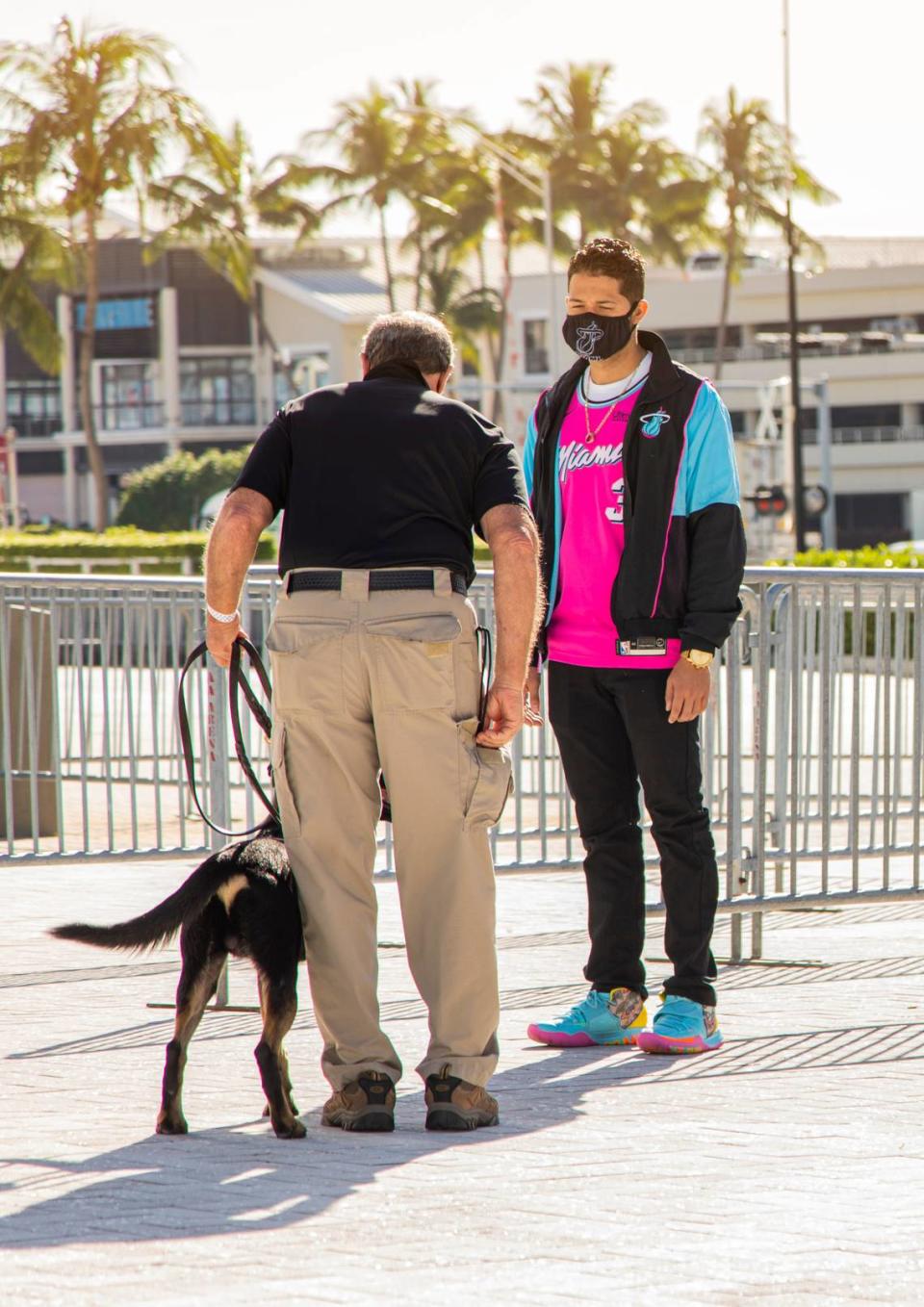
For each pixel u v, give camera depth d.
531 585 11.89
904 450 177.75
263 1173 10.84
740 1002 16.72
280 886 11.81
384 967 18.56
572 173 169.50
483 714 12.05
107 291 199.00
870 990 17.28
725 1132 12.06
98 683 23.36
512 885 24.95
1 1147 11.59
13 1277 8.73
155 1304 8.33
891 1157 11.41
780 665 18.20
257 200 162.88
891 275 181.88
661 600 14.27
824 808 18.06
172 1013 16.44
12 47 127.94
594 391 14.58
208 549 11.97
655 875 24.95
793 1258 9.20
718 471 14.19
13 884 24.30
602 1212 10.04
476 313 170.00
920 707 18.14
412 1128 12.19
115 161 128.75
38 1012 16.52
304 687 11.82
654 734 14.41
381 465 11.88
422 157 167.50
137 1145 11.63
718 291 186.50
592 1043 15.06
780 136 173.88
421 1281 8.74
